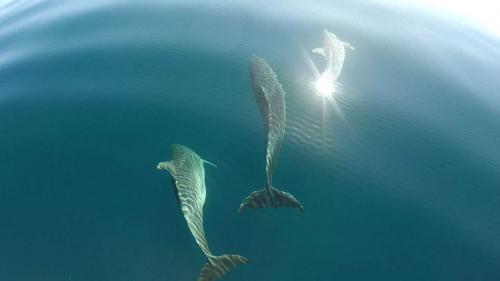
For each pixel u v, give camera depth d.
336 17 32.94
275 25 31.19
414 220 18.31
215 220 17.81
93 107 23.55
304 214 18.16
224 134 21.59
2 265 16.89
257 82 21.84
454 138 22.17
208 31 30.06
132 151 21.03
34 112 23.64
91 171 20.33
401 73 26.59
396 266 16.77
